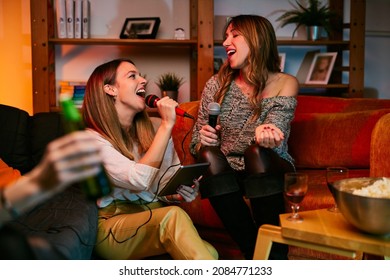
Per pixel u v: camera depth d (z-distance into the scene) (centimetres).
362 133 257
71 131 94
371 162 213
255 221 207
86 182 98
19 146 238
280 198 201
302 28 368
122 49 358
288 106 219
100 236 186
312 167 267
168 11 356
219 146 233
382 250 134
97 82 204
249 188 196
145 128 214
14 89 352
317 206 219
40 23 320
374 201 134
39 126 248
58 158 79
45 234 139
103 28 353
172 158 215
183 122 272
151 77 361
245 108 226
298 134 271
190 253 167
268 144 196
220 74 238
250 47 223
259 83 223
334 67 361
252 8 363
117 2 353
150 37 338
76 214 167
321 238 142
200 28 328
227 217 206
